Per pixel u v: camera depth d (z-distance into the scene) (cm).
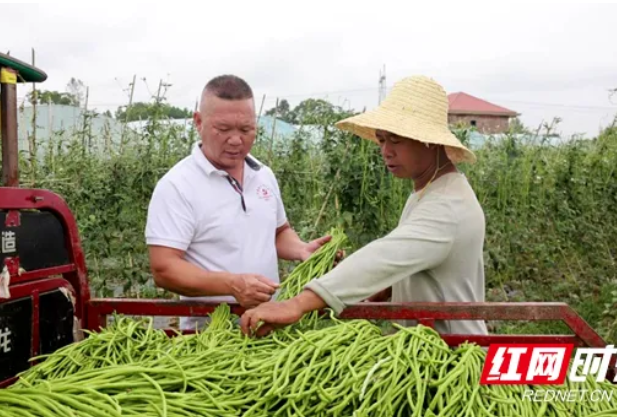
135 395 205
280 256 352
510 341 247
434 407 201
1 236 224
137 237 682
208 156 309
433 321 247
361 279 243
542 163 914
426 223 254
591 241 885
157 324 641
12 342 229
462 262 264
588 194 898
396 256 247
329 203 654
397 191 659
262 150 744
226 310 264
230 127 292
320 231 662
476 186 807
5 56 234
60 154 738
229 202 310
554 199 870
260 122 836
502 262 767
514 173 841
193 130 725
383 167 634
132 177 676
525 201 832
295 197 721
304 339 223
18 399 203
